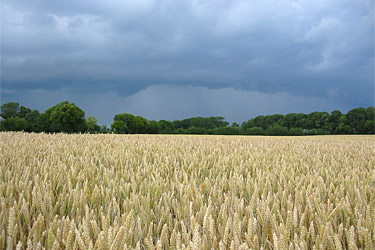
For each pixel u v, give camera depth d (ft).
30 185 9.14
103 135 41.73
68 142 26.18
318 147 27.07
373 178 11.16
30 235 5.49
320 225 5.98
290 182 9.59
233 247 4.67
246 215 6.59
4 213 6.39
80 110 156.97
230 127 193.77
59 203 7.53
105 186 10.15
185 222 6.80
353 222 6.66
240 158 16.81
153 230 6.39
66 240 5.10
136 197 7.34
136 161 15.30
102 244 4.77
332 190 9.41
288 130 178.70
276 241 4.86
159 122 250.78
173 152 20.04
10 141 23.53
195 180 10.04
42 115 164.96
